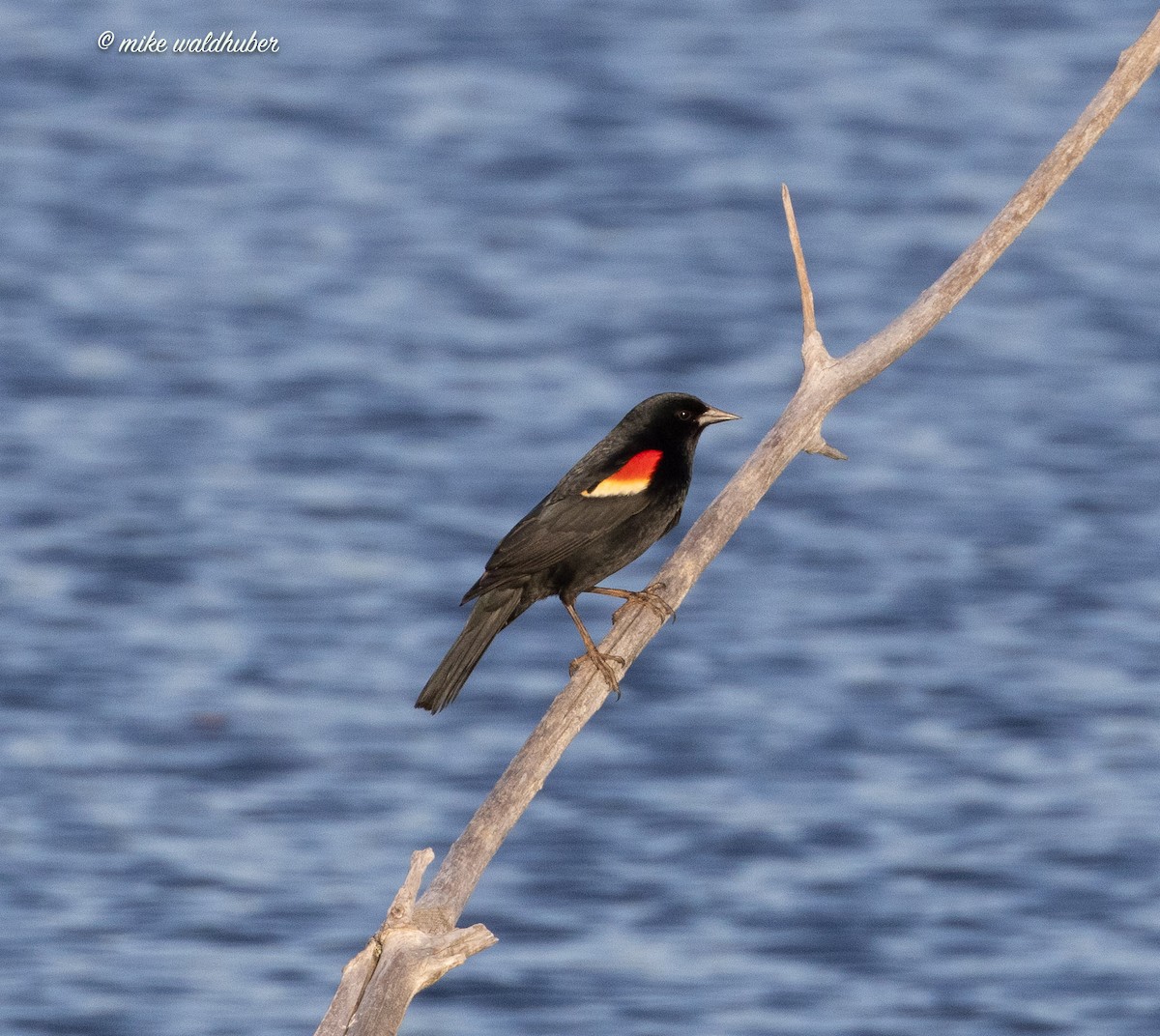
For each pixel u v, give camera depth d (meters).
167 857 17.22
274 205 36.06
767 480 7.96
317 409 28.27
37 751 19.22
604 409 28.09
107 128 39.38
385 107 39.94
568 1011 14.77
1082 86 40.03
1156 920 16.14
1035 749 19.31
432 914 6.02
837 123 38.53
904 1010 14.78
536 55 42.44
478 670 20.89
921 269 32.53
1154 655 21.17
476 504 25.25
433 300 32.00
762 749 19.39
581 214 35.25
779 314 31.23
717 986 15.06
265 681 20.77
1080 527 24.44
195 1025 14.42
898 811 18.09
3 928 15.93
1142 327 30.66
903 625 22.06
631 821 17.95
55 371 29.47
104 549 24.02
